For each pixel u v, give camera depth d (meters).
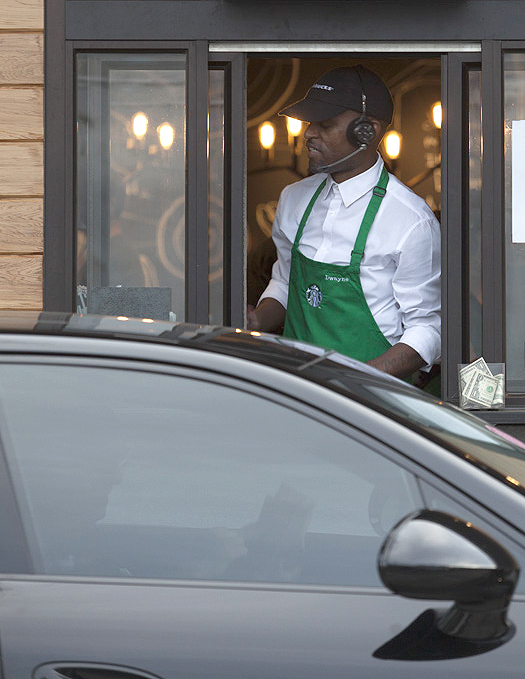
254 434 5.56
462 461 5.50
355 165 12.79
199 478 5.53
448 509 5.36
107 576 5.36
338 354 6.88
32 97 12.88
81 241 13.04
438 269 13.02
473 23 12.73
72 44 12.84
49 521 5.45
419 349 12.66
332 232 12.85
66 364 5.63
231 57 12.88
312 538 5.44
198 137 12.90
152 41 12.82
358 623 5.16
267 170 18.08
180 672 5.09
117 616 5.19
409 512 5.39
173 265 13.09
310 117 12.57
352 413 5.57
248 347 6.06
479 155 12.95
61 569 5.37
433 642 5.11
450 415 6.43
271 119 18.05
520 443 6.66
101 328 6.01
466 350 12.95
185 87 12.95
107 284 13.09
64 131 12.89
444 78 12.90
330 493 5.47
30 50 12.83
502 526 5.30
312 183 13.28
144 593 5.27
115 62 12.95
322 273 12.84
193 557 5.43
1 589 5.26
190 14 12.78
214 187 13.03
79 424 5.57
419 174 18.06
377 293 12.82
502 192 12.86
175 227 13.06
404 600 5.20
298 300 13.12
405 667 5.09
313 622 5.17
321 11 12.70
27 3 12.81
